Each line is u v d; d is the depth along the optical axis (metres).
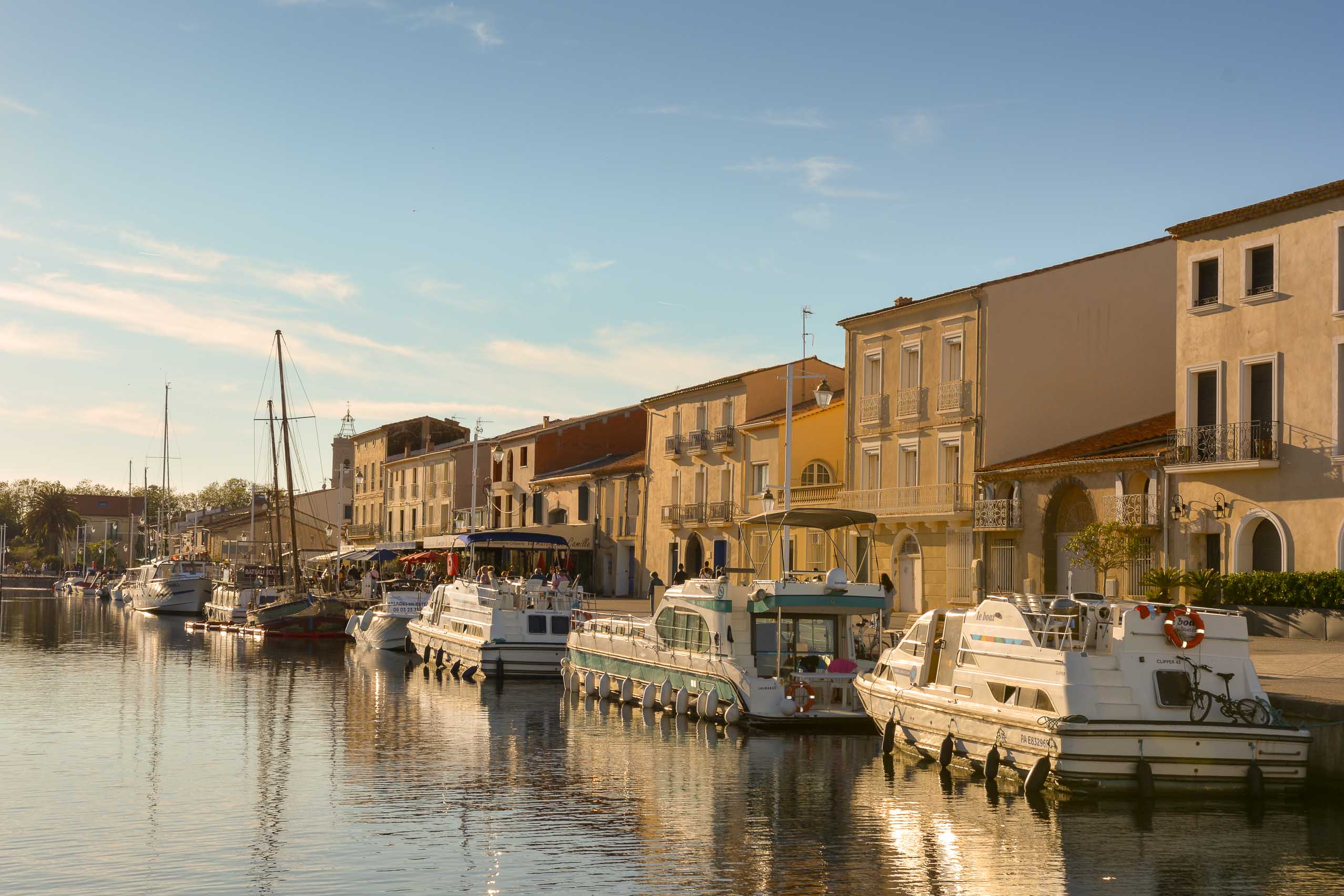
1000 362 45.34
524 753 23.94
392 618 50.78
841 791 19.83
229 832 17.53
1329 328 33.06
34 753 24.30
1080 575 40.09
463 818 18.31
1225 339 35.94
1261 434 34.62
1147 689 18.45
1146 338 47.03
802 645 27.47
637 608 55.19
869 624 27.69
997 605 20.50
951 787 19.95
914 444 49.03
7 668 43.31
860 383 52.44
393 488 106.31
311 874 15.34
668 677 29.22
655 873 15.29
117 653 50.78
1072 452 42.53
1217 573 34.34
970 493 45.62
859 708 26.39
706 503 63.03
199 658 48.00
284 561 78.00
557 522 79.19
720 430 62.12
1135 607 18.62
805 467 56.09
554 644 38.38
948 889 14.55
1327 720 18.59
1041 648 19.11
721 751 23.89
